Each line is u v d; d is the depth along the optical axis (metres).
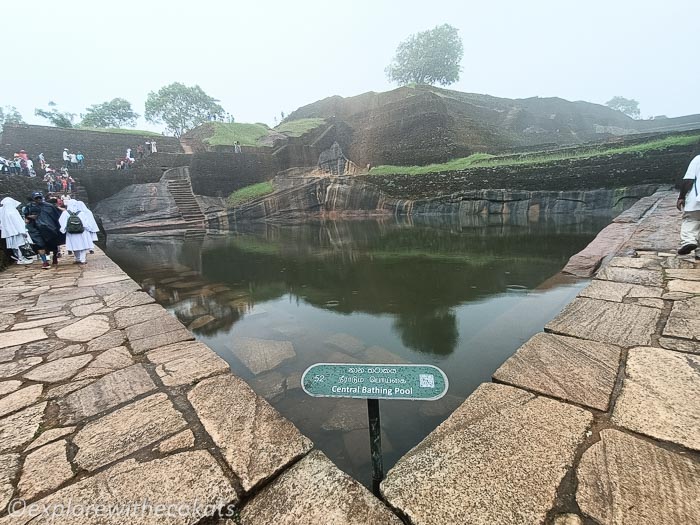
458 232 12.72
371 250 10.07
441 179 18.58
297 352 3.53
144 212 19.00
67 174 17.27
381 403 2.54
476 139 23.75
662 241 5.40
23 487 1.38
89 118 43.19
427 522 1.15
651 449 1.37
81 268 6.59
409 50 37.97
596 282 3.62
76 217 6.77
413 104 23.61
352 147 27.11
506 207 16.41
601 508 1.13
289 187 22.80
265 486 1.36
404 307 4.86
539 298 4.67
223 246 12.63
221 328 4.35
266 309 5.11
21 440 1.69
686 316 2.63
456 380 2.82
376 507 1.24
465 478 1.31
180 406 1.94
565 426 1.54
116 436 1.69
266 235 15.90
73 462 1.51
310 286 6.39
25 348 2.87
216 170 22.33
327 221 20.67
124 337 3.07
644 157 13.45
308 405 2.55
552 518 1.12
